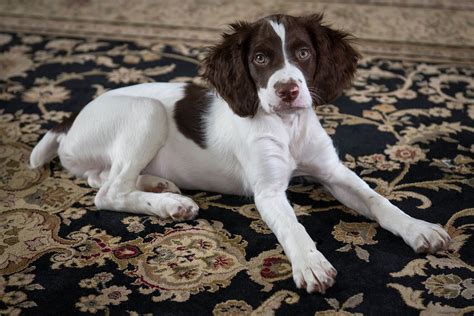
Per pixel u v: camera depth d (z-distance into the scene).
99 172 1.28
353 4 1.99
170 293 1.07
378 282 1.07
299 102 1.11
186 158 1.23
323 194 1.25
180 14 1.92
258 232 1.17
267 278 1.08
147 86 1.29
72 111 1.50
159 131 1.22
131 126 1.22
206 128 1.22
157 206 1.19
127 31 1.83
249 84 1.16
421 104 1.49
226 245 1.15
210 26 1.85
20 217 1.22
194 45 1.75
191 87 1.27
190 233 1.17
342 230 1.17
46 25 1.86
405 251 1.12
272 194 1.17
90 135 1.25
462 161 1.32
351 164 1.32
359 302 1.04
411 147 1.36
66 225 1.20
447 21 1.86
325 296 1.05
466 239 1.14
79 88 1.58
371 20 1.88
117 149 1.23
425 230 1.11
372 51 1.70
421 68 1.63
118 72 1.64
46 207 1.24
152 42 1.77
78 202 1.25
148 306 1.05
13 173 1.32
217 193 1.26
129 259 1.13
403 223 1.13
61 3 2.00
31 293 1.08
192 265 1.11
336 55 1.19
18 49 1.75
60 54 1.72
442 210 1.20
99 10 1.95
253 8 1.97
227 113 1.21
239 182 1.23
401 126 1.42
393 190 1.25
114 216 1.21
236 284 1.08
